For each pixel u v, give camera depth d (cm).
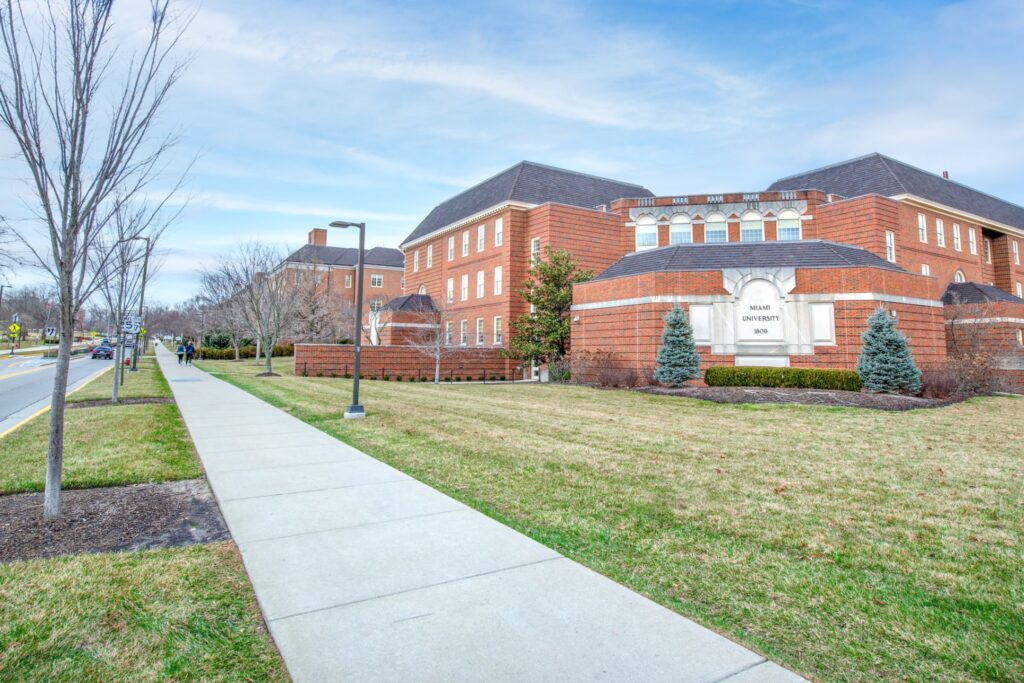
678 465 871
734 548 529
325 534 551
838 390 1966
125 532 556
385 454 933
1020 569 486
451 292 4578
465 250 4422
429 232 4978
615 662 334
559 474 805
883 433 1204
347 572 462
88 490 702
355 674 320
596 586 440
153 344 10288
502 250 3906
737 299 2352
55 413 598
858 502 682
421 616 389
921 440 1118
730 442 1077
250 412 1445
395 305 4131
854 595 433
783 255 2438
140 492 695
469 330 4259
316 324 4822
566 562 487
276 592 424
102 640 357
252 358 5809
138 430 1123
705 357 2352
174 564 475
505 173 4450
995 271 4678
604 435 1137
